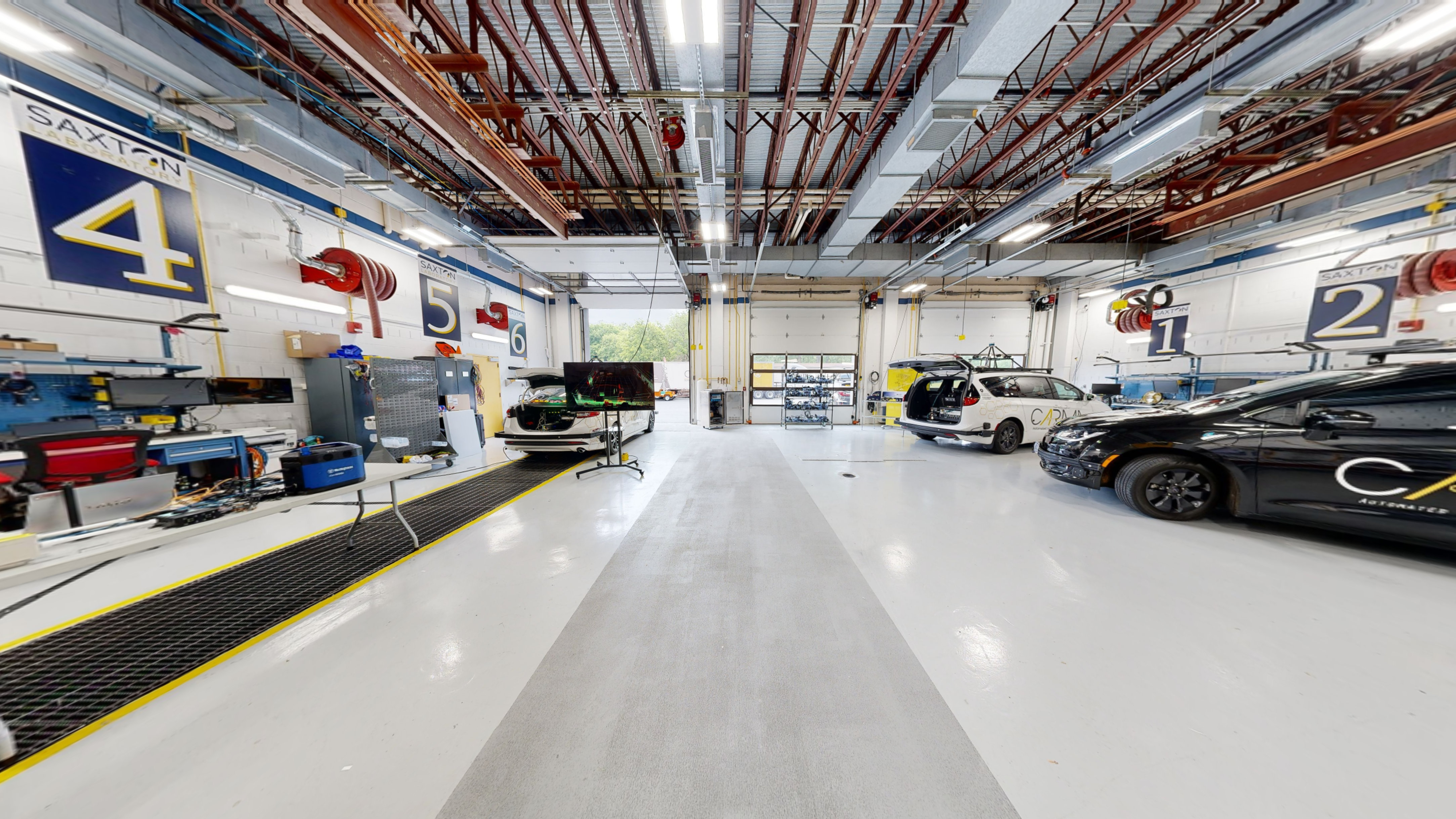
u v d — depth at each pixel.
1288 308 6.84
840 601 2.32
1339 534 3.13
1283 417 2.98
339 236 5.54
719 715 1.56
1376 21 2.51
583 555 2.90
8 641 2.00
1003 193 6.74
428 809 1.22
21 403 3.01
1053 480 4.87
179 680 1.74
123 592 2.43
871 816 1.20
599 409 5.29
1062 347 10.46
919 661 1.84
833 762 1.37
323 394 5.13
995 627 2.07
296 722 1.53
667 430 9.30
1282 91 3.65
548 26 3.69
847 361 10.52
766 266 8.67
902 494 4.31
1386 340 5.76
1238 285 7.42
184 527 1.79
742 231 9.01
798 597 2.36
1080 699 1.61
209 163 4.16
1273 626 2.04
